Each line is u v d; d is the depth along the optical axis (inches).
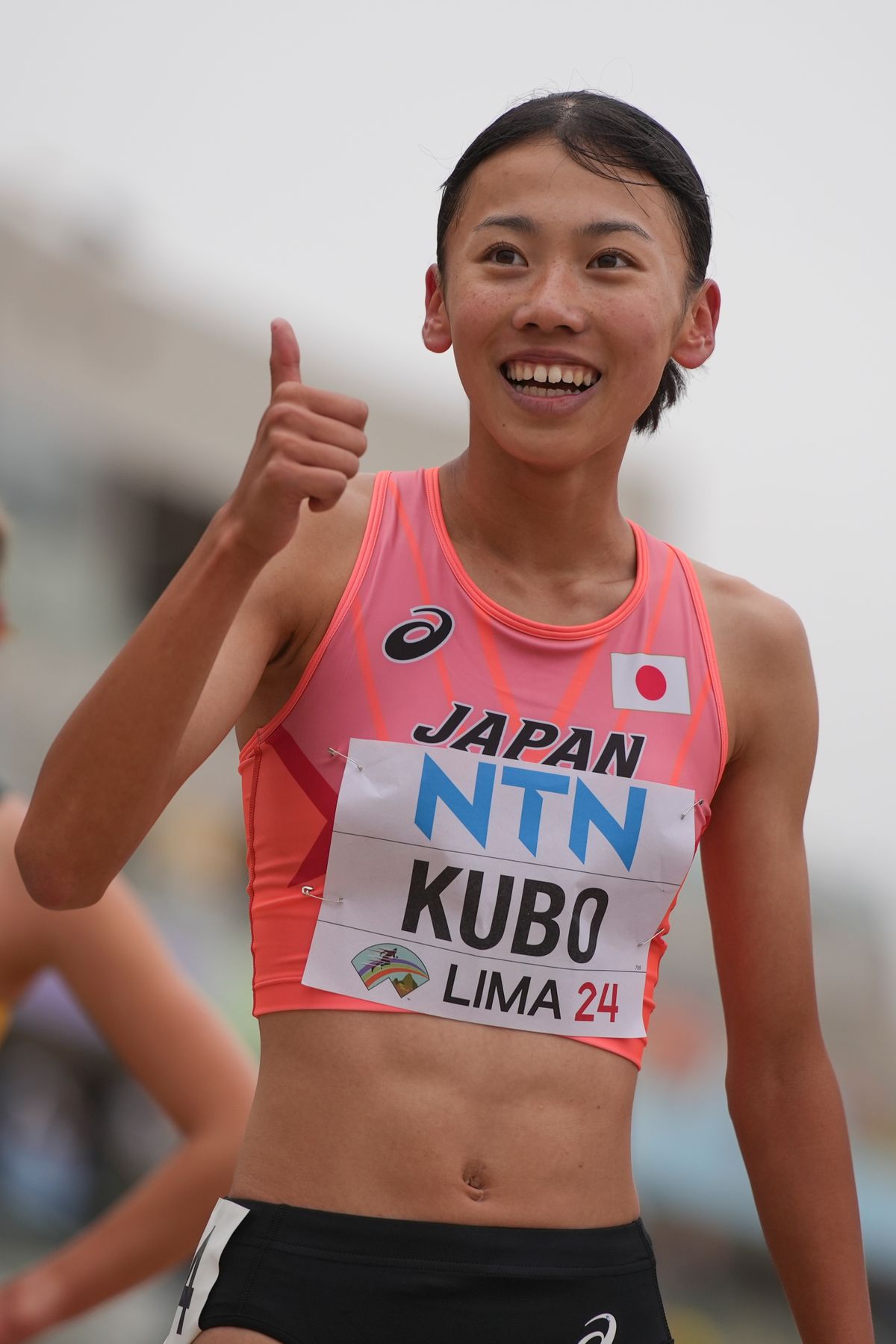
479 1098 285.3
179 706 262.4
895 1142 1402.6
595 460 306.2
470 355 298.7
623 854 298.2
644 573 319.9
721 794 332.8
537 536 311.9
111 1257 413.7
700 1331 1209.4
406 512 313.4
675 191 306.5
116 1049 419.8
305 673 298.5
